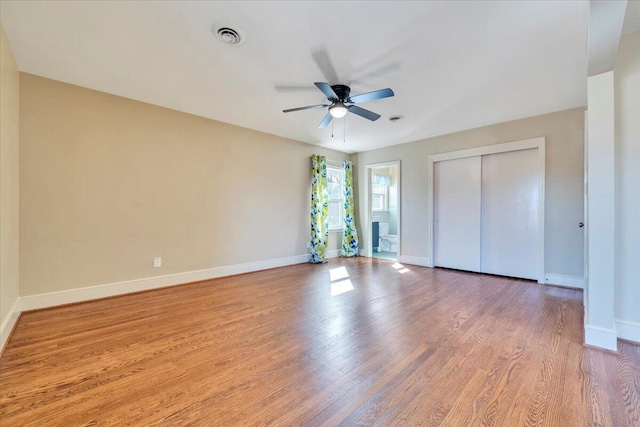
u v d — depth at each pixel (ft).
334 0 5.83
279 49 7.61
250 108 11.95
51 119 9.41
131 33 6.97
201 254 13.15
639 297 7.13
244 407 4.80
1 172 6.94
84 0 5.87
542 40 7.16
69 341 7.14
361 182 20.44
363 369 5.94
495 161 14.28
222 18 6.41
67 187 9.72
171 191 12.15
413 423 4.43
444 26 6.64
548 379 5.56
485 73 8.87
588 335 6.92
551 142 12.45
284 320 8.57
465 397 5.04
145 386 5.35
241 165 14.58
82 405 4.81
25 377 5.60
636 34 7.09
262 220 15.60
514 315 8.92
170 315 8.93
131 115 11.04
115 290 10.74
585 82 9.46
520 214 13.55
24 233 8.95
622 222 7.30
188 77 9.22
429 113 12.41
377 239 24.07
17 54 7.95
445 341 7.18
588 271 7.09
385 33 6.93
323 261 17.81
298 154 17.40
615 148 7.34
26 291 9.00
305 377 5.66
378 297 10.78
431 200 16.42
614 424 4.38
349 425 4.39
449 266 15.96
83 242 10.04
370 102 11.15
